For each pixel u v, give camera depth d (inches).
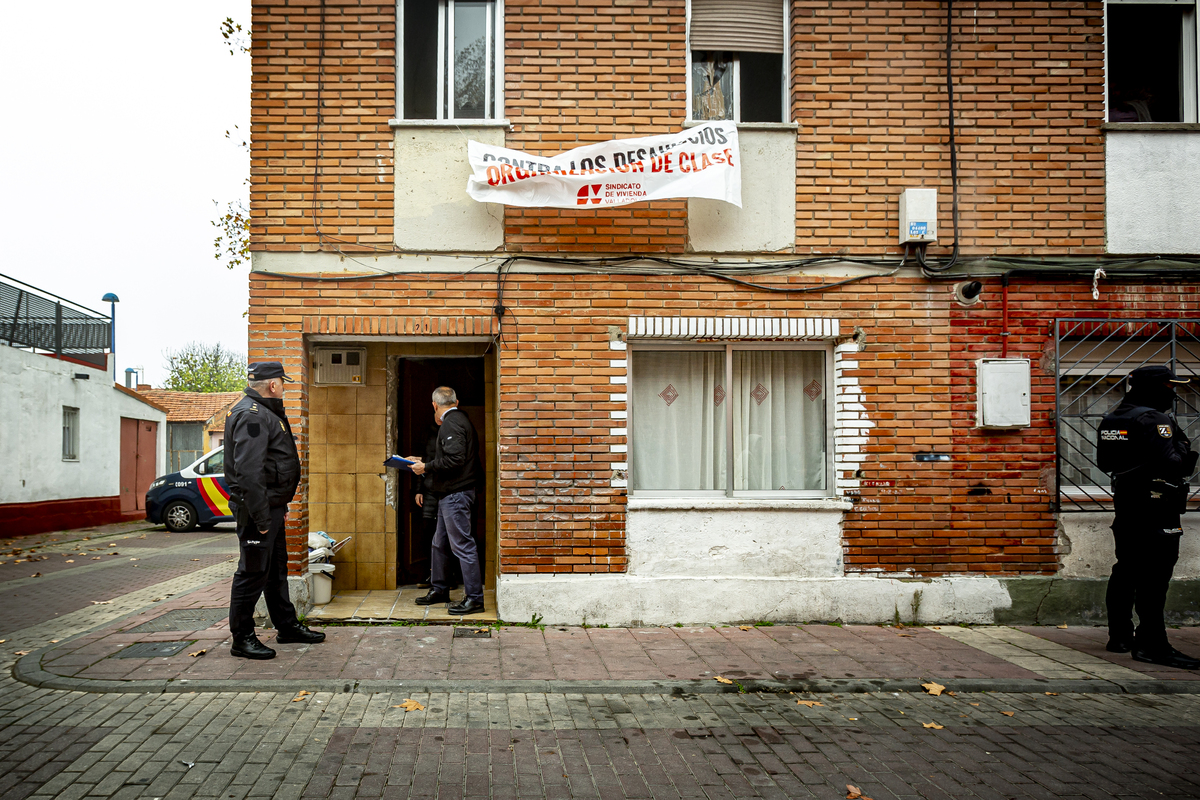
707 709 190.7
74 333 725.9
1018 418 270.8
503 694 198.4
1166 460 226.5
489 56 284.7
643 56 275.7
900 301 277.9
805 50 279.1
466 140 270.5
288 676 202.7
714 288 273.9
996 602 271.9
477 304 268.5
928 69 281.1
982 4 281.7
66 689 194.5
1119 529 237.3
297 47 269.1
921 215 273.1
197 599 303.6
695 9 285.7
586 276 270.8
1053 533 277.0
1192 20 298.0
